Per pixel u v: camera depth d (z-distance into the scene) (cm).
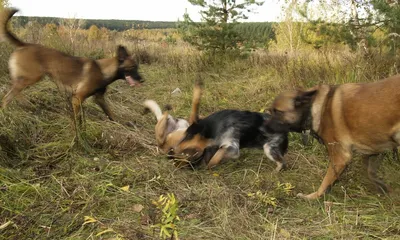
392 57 286
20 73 215
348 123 136
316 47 359
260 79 329
